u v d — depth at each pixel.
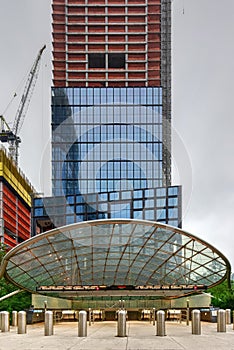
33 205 82.69
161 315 20.08
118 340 17.94
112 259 36.69
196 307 38.38
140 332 21.98
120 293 36.25
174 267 37.41
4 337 19.64
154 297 40.94
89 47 125.00
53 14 124.06
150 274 39.53
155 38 124.81
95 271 38.84
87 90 111.94
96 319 37.00
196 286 35.03
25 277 34.50
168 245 34.16
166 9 140.00
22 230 141.62
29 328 26.14
